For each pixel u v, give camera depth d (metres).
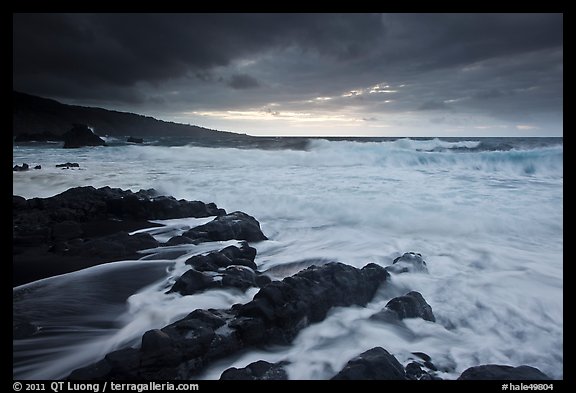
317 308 5.43
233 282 6.43
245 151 30.78
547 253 8.41
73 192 13.53
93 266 7.73
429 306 5.81
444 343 5.11
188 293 6.27
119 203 12.16
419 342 5.12
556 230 9.95
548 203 12.23
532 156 19.66
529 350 4.93
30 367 4.52
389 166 22.61
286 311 5.04
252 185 16.34
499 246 8.94
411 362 4.46
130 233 10.34
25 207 11.98
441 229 10.34
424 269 7.32
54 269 7.58
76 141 49.09
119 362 4.05
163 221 11.75
